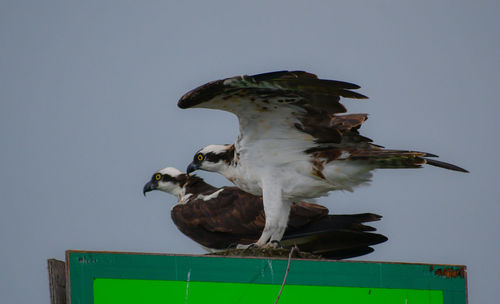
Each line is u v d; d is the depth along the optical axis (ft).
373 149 46.34
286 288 34.04
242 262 33.86
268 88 41.70
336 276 34.76
